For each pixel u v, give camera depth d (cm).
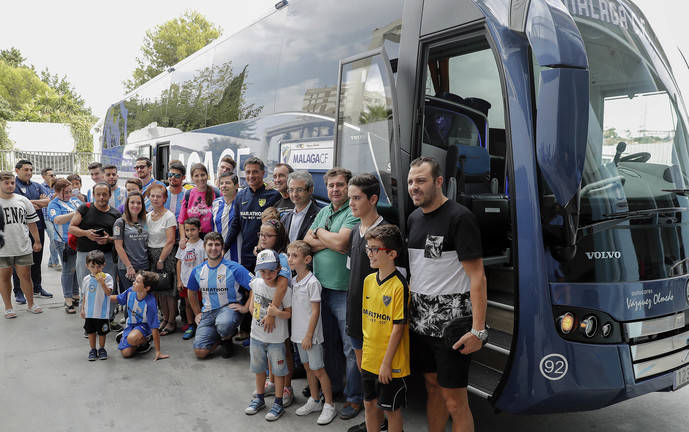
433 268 259
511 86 276
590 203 274
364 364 278
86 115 5591
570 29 234
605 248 273
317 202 460
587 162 280
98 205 554
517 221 273
